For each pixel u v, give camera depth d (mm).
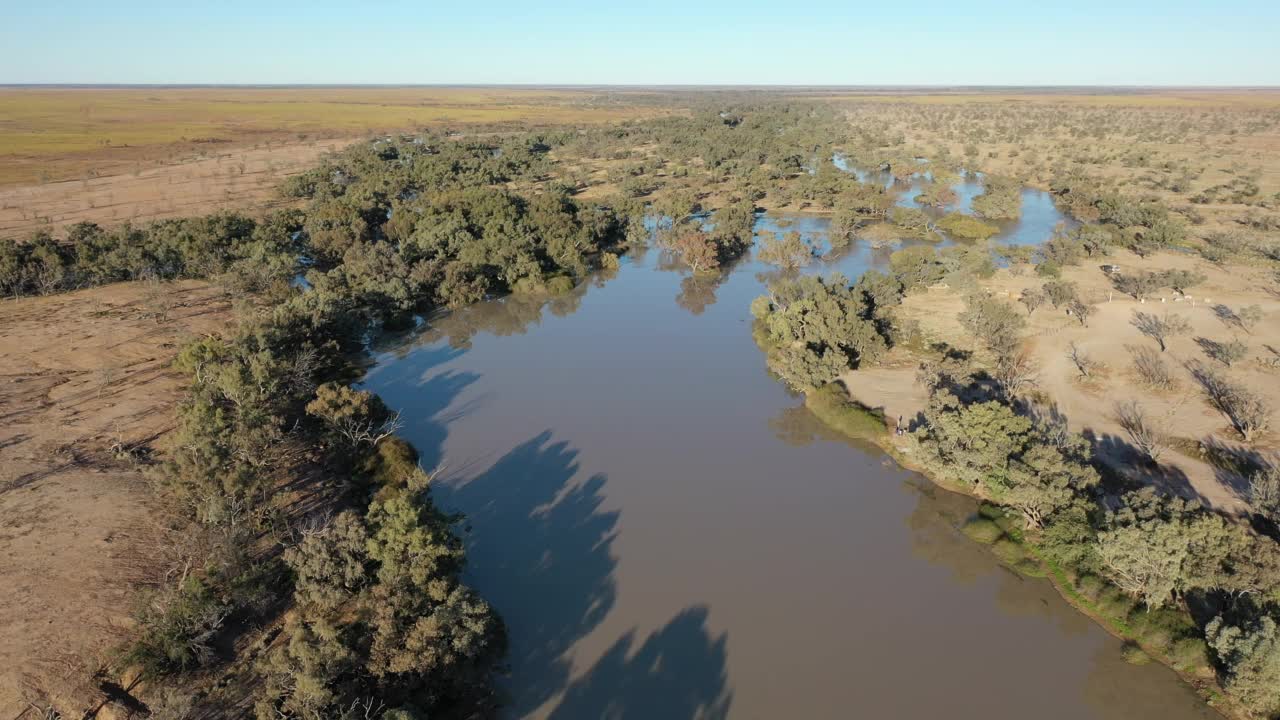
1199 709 43281
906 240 149375
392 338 104625
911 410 76500
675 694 45906
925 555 58000
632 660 48438
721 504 65188
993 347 87875
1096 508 54250
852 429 74500
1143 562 46688
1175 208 160125
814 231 159500
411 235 137250
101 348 91000
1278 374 79000
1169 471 63312
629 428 78875
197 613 44906
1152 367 81750
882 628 50906
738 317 112375
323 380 88312
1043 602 52281
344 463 68562
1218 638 42938
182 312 105250
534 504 65562
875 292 104062
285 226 144125
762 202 188500
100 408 75875
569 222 145125
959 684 46375
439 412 82750
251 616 48188
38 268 112125
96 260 118062
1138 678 45750
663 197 180750
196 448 59688
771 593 54312
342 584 47094
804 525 62000
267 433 63781
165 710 39562
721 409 82750
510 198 161375
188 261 121500
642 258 146125
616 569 57031
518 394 87250
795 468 70375
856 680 46812
